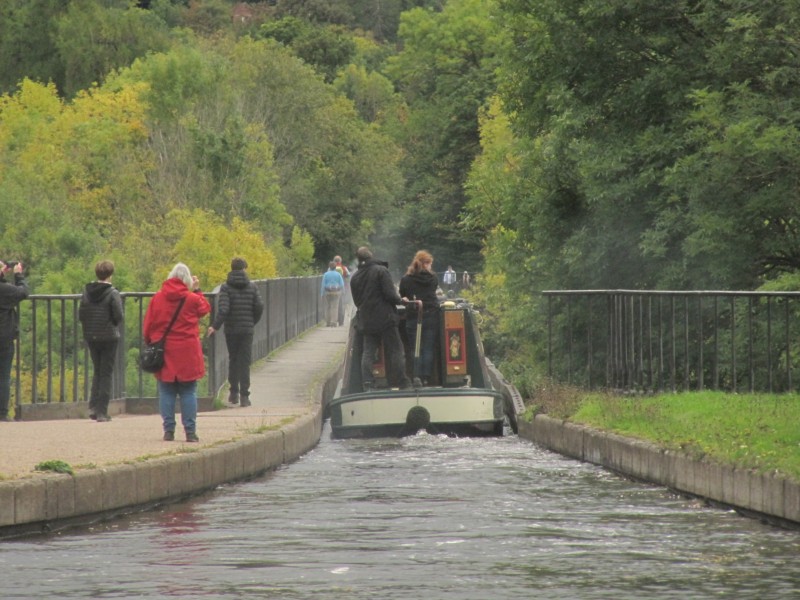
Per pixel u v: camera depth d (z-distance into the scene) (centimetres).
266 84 19838
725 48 6088
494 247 8181
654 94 6794
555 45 7075
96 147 14612
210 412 4784
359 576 2103
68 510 2656
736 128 5638
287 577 2098
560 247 7556
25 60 19800
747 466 2741
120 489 2819
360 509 2870
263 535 2523
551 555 2281
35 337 4844
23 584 2059
